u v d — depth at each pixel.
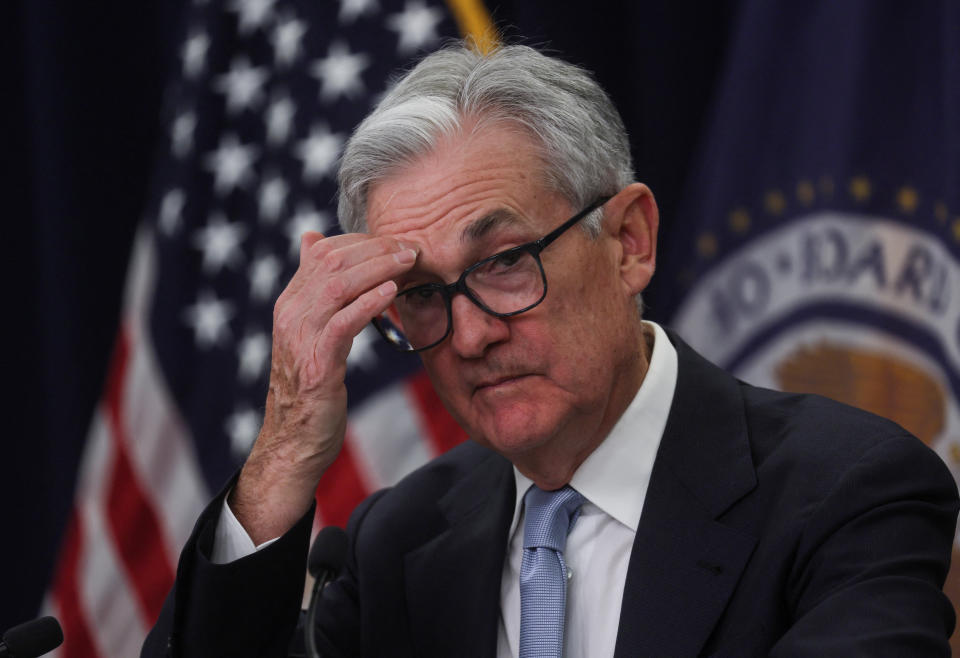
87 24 12.64
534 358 4.61
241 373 10.85
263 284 10.94
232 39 11.59
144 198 12.74
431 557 5.44
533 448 4.71
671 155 10.77
